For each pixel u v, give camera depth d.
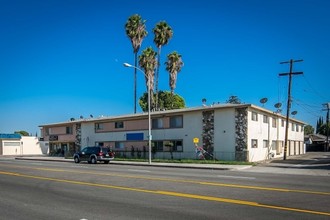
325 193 12.84
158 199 11.71
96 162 36.94
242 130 35.97
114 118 47.62
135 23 60.69
